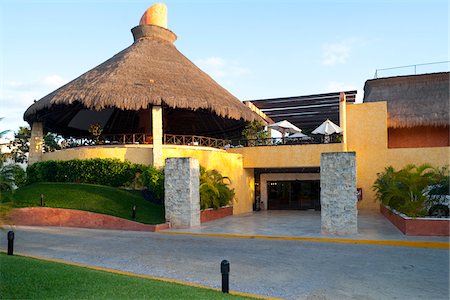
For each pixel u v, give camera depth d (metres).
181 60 29.92
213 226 19.39
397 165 26.38
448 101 28.20
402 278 9.43
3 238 15.15
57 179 24.39
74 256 11.93
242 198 28.17
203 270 10.23
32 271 8.70
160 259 11.59
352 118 27.53
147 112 29.73
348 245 13.95
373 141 27.00
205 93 25.97
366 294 8.23
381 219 21.42
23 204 19.66
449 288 8.63
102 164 23.30
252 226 19.34
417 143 29.52
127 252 12.64
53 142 39.75
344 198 16.11
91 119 32.97
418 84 29.92
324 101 33.25
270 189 31.55
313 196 30.64
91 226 18.66
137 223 18.22
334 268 10.44
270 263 11.05
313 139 27.78
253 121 28.72
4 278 8.02
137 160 23.80
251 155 28.08
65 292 7.31
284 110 36.19
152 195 21.97
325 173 16.48
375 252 12.57
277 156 27.30
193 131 38.97
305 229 18.02
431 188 16.78
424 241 13.76
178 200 18.89
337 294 8.23
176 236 16.39
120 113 33.44
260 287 8.71
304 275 9.73
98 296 7.07
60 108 24.70
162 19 32.69
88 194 20.69
